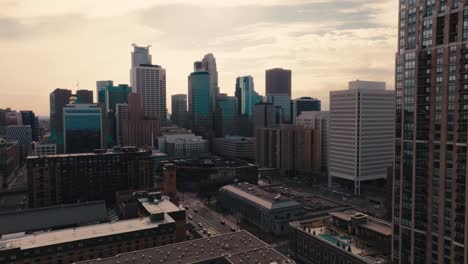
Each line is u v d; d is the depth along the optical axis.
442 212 116.44
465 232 109.19
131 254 119.69
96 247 140.75
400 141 132.00
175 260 114.88
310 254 158.12
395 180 134.75
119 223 158.50
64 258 135.38
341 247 141.88
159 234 153.00
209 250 123.25
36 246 131.38
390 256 137.38
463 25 109.56
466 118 108.81
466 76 108.75
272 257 116.31
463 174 109.88
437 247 118.50
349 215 171.25
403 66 130.38
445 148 115.31
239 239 133.88
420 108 123.31
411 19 128.12
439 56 116.81
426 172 121.69
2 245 132.38
